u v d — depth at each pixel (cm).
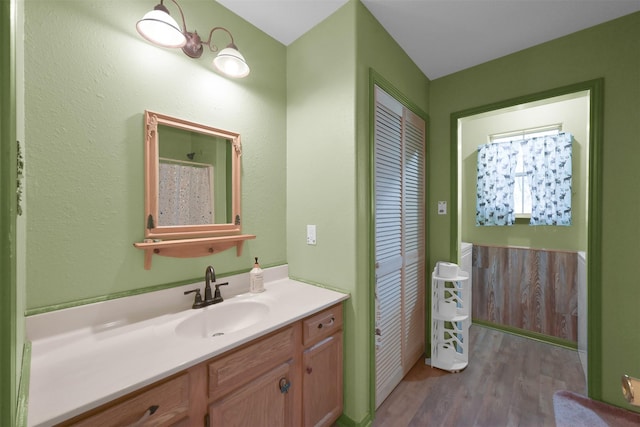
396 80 188
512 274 274
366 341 157
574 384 190
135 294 120
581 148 246
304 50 174
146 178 123
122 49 117
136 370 81
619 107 163
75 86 105
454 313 212
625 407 162
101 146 111
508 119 282
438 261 236
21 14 78
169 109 131
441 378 200
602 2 151
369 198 158
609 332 167
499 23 169
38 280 97
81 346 95
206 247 144
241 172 159
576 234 247
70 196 104
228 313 136
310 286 166
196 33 139
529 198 274
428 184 238
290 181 183
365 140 155
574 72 177
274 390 114
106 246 113
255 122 167
